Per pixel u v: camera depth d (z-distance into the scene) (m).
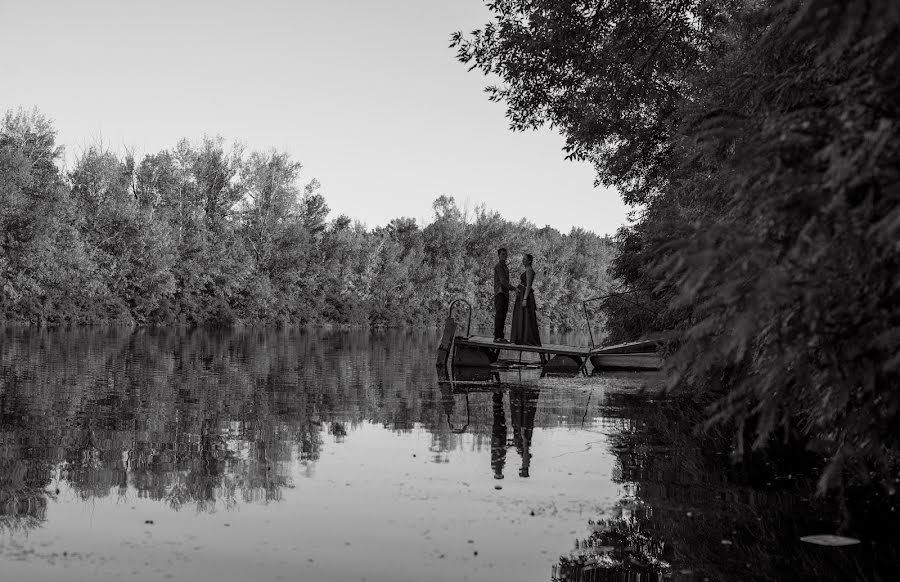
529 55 15.73
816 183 2.62
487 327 82.62
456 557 3.68
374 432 7.68
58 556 3.60
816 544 3.92
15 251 45.59
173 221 64.69
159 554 3.66
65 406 9.29
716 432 7.77
